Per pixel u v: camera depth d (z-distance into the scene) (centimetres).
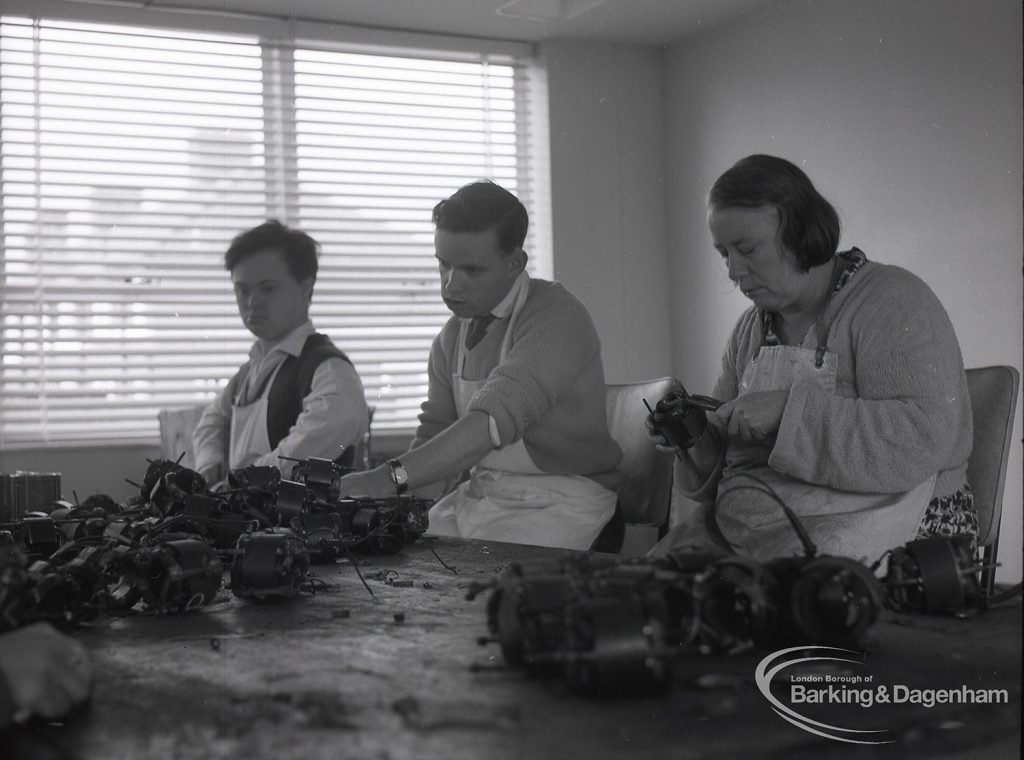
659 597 54
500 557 113
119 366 367
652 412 141
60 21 363
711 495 155
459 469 165
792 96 371
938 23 317
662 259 435
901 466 131
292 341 225
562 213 418
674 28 408
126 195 372
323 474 117
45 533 101
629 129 430
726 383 166
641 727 47
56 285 362
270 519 110
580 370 185
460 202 183
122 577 83
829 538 133
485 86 417
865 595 58
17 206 358
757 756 44
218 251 384
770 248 141
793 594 60
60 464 355
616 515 191
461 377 198
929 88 321
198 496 107
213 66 382
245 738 47
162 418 303
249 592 83
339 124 398
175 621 77
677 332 434
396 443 400
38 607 72
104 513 120
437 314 414
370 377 400
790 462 135
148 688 56
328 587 91
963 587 68
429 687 54
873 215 341
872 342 138
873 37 339
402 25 401
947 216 316
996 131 301
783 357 147
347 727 48
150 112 374
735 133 399
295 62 393
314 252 230
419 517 120
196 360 378
